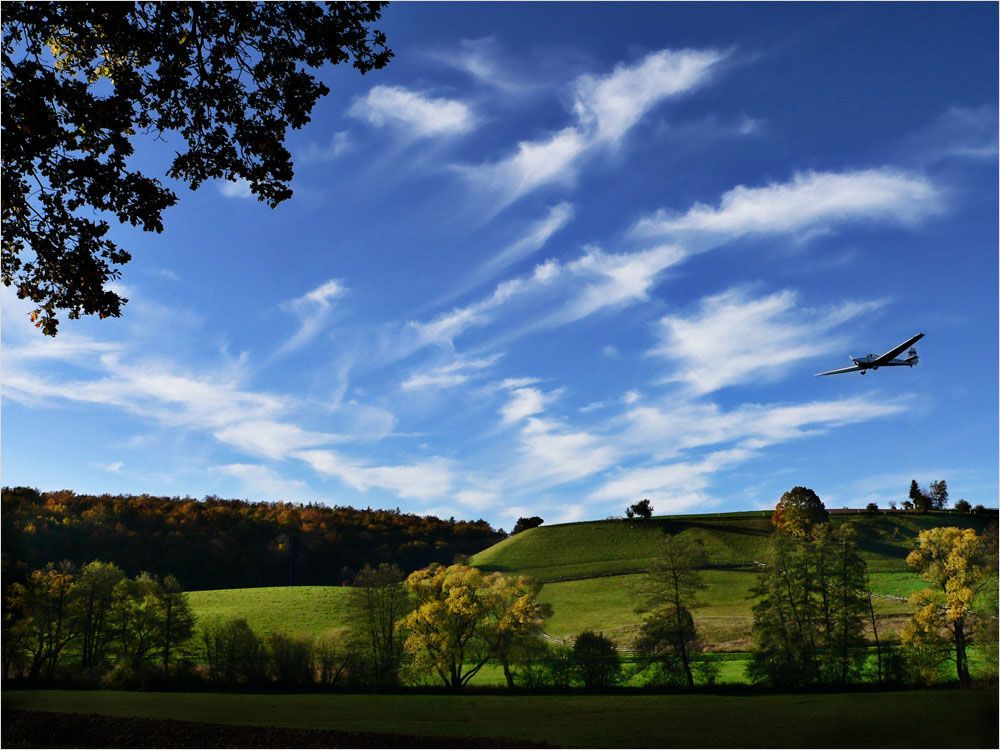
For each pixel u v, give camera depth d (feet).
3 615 249.55
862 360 255.09
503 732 133.49
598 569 422.00
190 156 78.54
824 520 432.66
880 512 456.04
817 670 197.57
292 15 74.64
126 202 76.48
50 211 75.31
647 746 120.37
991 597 177.88
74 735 109.70
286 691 221.46
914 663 183.32
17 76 68.95
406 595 253.44
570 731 135.13
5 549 320.91
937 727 122.93
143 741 107.86
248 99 78.02
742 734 130.21
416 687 221.66
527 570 444.55
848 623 205.36
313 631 302.66
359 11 76.69
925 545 192.44
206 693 207.92
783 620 208.95
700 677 208.23
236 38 75.92
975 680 167.73
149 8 74.13
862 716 136.15
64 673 247.91
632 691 198.08
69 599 262.47
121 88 75.31
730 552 430.20
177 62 75.25
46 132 69.46
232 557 540.11
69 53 76.33
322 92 78.59
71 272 76.79
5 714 123.13
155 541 504.43
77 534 455.63
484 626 230.68
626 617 303.48
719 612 294.66
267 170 79.97
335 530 649.20
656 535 479.41
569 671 213.46
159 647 261.03
